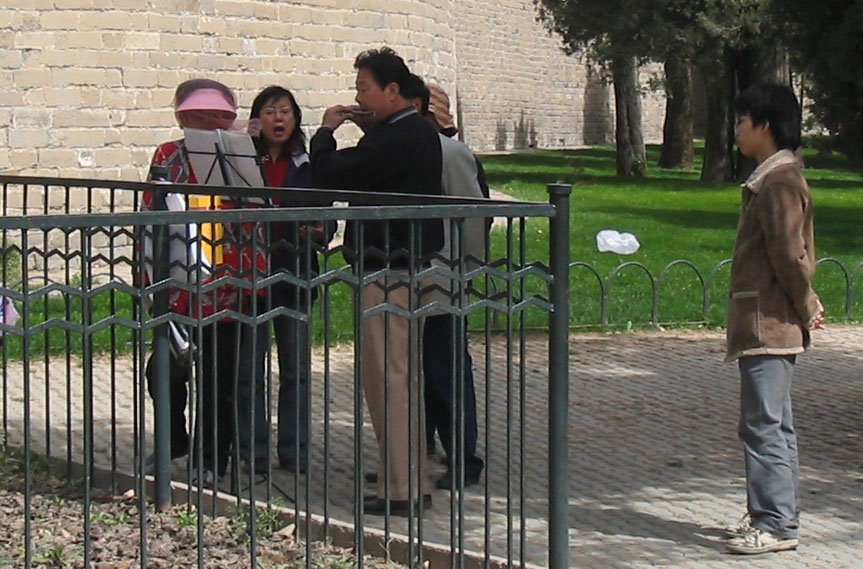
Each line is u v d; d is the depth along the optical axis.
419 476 5.11
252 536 4.73
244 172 6.52
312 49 17.11
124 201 14.84
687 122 36.25
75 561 5.04
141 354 5.40
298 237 5.07
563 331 4.93
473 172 6.57
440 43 20.06
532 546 5.80
